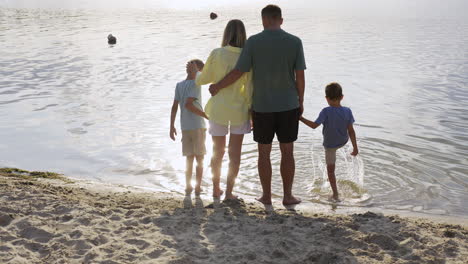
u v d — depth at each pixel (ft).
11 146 24.57
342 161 21.89
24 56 53.42
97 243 12.55
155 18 108.47
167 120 29.63
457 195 18.48
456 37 72.38
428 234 13.41
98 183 19.36
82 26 88.17
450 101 34.40
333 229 13.48
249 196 18.12
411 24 95.45
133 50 59.16
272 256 11.89
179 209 15.72
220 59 16.15
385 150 23.58
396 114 30.91
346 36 75.51
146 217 14.46
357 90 38.19
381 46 63.93
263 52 15.30
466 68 46.91
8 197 15.58
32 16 106.42
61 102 33.81
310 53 57.98
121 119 29.73
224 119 16.39
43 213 14.38
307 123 18.13
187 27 88.74
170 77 42.98
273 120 16.03
